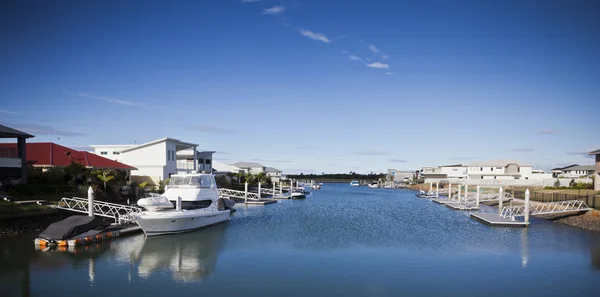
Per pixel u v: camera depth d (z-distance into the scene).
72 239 26.38
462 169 128.88
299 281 20.23
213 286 19.36
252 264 23.38
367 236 32.59
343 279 20.61
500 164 106.12
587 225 37.47
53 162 44.75
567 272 22.16
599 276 21.44
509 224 38.31
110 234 29.16
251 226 37.88
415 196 91.44
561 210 41.97
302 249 27.36
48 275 20.77
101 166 47.88
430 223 40.88
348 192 112.50
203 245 28.45
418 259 24.73
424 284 19.89
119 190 44.31
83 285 19.30
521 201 59.59
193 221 33.44
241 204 62.53
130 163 59.72
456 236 32.78
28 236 28.45
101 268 22.14
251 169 137.50
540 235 33.31
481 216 43.44
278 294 18.30
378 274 21.52
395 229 36.56
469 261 24.33
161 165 59.00
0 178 35.16
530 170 106.06
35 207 31.91
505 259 24.89
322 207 59.25
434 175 135.62
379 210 55.09
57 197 36.03
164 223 30.73
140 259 24.20
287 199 78.06
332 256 25.39
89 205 31.09
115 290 18.64
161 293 18.31
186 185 36.66
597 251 27.16
